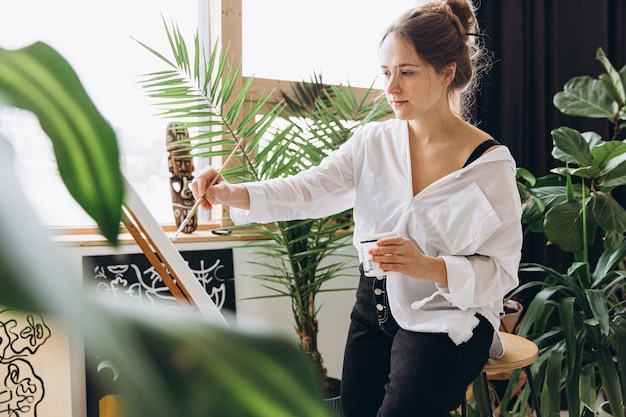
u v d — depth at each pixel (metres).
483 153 1.71
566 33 3.29
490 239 1.68
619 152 2.46
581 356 2.24
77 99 0.14
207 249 2.62
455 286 1.58
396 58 1.68
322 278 2.52
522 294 3.18
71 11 2.45
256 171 2.36
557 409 2.15
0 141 0.13
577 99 2.95
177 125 2.59
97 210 0.14
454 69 1.72
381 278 1.75
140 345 0.13
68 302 0.12
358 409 1.82
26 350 2.17
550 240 2.54
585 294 2.37
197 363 0.13
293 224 2.41
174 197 2.62
